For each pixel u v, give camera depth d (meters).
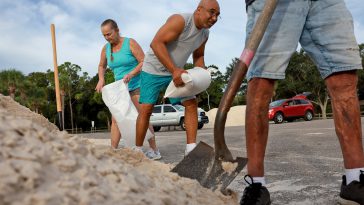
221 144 2.07
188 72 3.24
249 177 2.21
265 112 2.26
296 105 20.48
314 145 5.36
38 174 1.08
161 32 3.23
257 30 2.11
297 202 2.40
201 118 18.69
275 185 2.90
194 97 3.44
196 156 2.14
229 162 2.07
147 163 2.22
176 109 18.73
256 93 2.27
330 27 2.29
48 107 45.78
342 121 2.26
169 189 1.51
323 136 6.71
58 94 5.61
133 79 4.56
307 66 41.91
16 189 1.02
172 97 3.32
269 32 2.27
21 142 1.19
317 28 2.32
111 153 2.08
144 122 3.52
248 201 2.10
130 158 2.15
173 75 3.21
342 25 2.28
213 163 2.09
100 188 1.19
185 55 3.42
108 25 4.55
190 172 2.09
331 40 2.28
